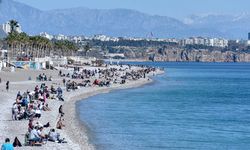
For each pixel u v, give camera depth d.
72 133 81.44
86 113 114.56
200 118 112.56
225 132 91.06
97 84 195.88
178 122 104.12
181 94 186.62
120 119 106.44
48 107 109.06
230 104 150.75
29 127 67.56
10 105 106.94
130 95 173.75
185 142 79.44
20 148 61.53
